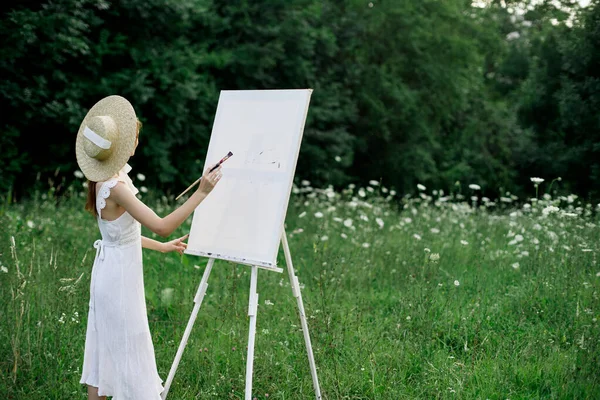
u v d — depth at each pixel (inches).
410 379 159.8
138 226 124.5
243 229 132.6
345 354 168.6
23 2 417.4
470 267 257.0
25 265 201.8
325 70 660.1
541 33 762.2
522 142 743.1
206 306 207.2
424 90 743.1
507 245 285.1
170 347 171.3
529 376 158.4
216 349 168.7
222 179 139.8
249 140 138.0
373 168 719.1
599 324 177.5
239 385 151.0
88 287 186.2
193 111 502.6
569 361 162.6
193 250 139.1
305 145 602.5
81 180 444.8
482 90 864.3
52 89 428.8
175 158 508.4
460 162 776.3
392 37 715.4
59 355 158.6
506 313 202.4
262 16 565.9
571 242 242.8
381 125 681.6
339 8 702.5
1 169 411.8
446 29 753.6
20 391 140.4
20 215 294.4
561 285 209.9
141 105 470.3
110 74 446.9
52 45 399.5
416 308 189.8
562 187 570.6
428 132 725.9
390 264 255.4
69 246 256.8
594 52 499.8
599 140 535.8
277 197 129.4
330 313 194.2
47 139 446.9
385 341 176.9
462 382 147.4
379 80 684.1
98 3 426.9
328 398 144.9
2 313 161.5
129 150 119.4
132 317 121.1
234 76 560.4
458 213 336.8
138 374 121.6
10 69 397.4
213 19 527.2
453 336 183.9
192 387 152.0
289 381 151.5
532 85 641.6
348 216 355.6
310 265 259.3
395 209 381.1
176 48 489.1
